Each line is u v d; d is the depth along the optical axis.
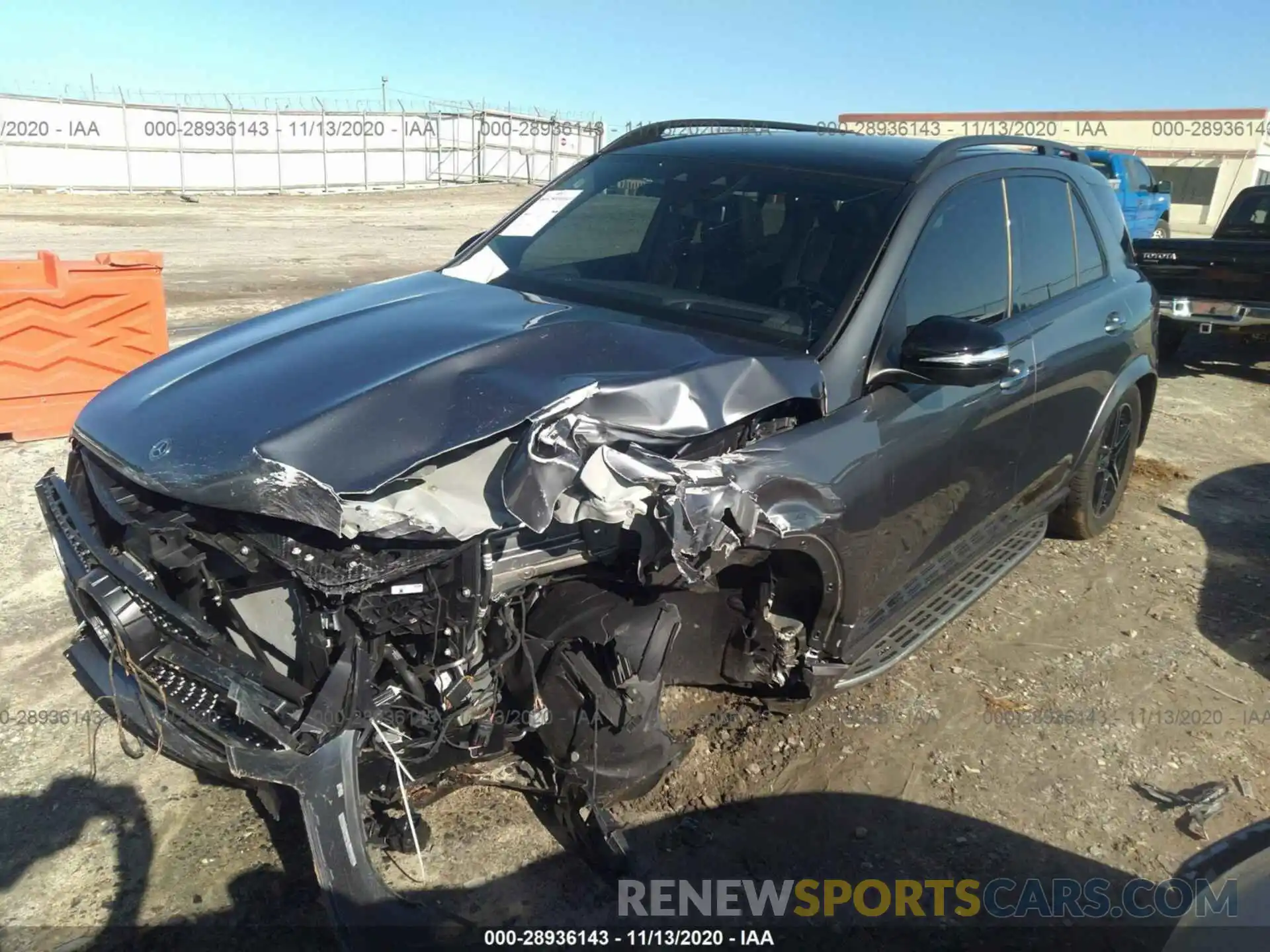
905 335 3.31
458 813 3.03
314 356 2.80
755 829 3.07
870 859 2.98
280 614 2.51
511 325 2.97
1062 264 4.50
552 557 2.48
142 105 28.27
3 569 4.44
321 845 2.25
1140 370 5.13
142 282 6.37
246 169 30.81
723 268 3.52
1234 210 12.18
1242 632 4.50
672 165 4.04
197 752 2.47
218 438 2.42
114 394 2.97
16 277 6.14
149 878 2.74
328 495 2.20
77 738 3.31
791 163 3.82
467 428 2.37
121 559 2.65
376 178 33.88
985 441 3.76
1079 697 3.91
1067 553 5.29
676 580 2.55
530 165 38.69
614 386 2.50
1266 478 6.74
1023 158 4.28
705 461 2.61
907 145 4.04
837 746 3.48
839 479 2.96
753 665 3.16
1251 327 9.31
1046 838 3.12
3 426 6.03
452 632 2.37
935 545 3.70
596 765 2.64
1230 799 3.34
